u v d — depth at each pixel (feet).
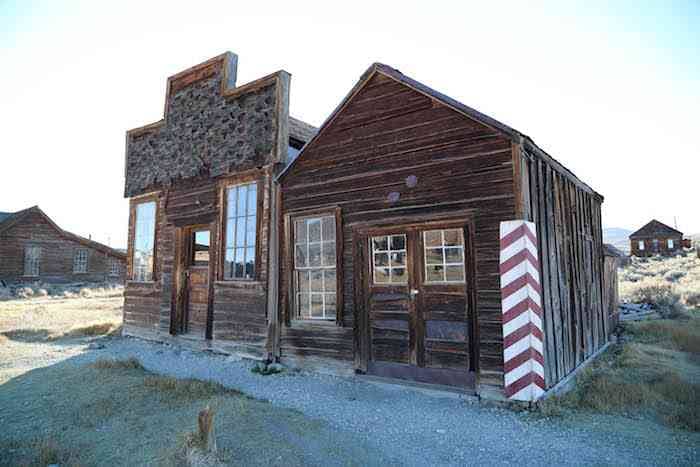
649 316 43.83
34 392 20.89
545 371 18.95
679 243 164.04
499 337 18.75
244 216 30.07
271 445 14.19
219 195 31.65
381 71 23.24
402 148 22.58
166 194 36.01
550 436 15.19
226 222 31.24
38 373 24.48
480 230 19.69
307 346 25.44
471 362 19.45
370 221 23.30
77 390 20.81
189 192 34.12
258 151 29.25
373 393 20.70
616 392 19.04
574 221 27.04
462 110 20.38
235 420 16.15
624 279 91.91
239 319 29.17
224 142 31.63
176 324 33.47
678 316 42.39
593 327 28.94
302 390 21.44
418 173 21.89
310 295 26.16
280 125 28.45
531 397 17.56
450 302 20.31
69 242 103.86
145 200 38.24
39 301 71.00
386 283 22.57
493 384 18.69
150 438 15.05
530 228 18.62
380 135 23.49
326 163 25.67
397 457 13.76
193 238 35.12
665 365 24.29
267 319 27.35
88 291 87.61
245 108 30.63
